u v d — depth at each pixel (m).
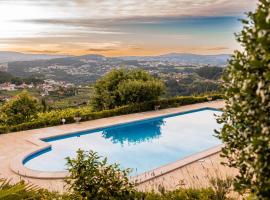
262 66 2.17
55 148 14.54
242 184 2.48
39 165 12.36
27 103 17.73
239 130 2.53
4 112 17.58
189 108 20.94
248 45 2.34
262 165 2.22
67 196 6.06
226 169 10.07
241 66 2.36
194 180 9.26
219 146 12.78
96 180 6.04
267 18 2.15
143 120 18.12
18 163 11.36
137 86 20.73
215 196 5.52
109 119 18.05
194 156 11.59
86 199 5.79
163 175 9.95
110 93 21.89
